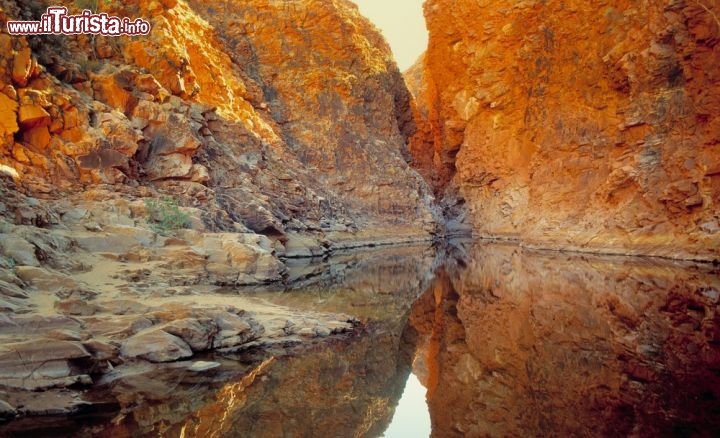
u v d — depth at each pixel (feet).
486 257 100.99
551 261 91.81
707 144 91.91
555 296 55.83
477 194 170.19
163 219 58.13
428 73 195.62
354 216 137.18
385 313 48.37
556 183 131.34
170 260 49.96
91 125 63.31
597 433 20.86
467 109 169.58
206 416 22.98
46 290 33.35
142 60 81.61
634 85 110.52
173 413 23.13
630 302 50.06
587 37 125.59
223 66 117.50
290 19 146.51
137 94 74.18
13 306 28.84
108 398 24.57
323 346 36.09
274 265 59.67
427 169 206.49
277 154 114.83
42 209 46.21
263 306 43.37
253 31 141.90
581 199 122.11
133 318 31.24
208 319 33.42
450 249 121.08
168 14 94.22
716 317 42.45
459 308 51.24
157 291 41.37
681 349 33.53
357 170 143.84
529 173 147.23
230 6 142.31
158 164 71.41
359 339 38.60
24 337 25.91
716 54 90.89
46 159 54.80
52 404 22.81
